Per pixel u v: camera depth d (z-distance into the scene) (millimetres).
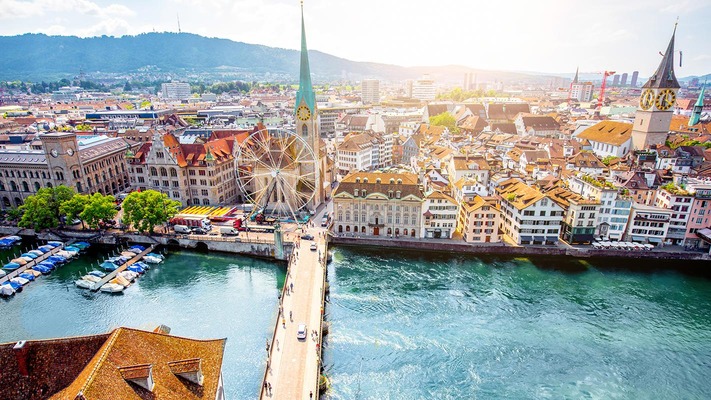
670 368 80750
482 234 128750
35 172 151000
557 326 92438
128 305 98812
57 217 138500
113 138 185625
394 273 114562
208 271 116938
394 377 77688
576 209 123562
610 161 179500
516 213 127938
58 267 117250
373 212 134375
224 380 75125
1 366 40219
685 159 159250
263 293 104625
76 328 90250
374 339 87500
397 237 135000
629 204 124812
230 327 90438
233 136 179500
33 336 87562
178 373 43094
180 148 158500
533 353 84188
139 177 162500
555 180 147125
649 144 184000
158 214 130500
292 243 123688
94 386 35688
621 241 128625
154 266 119562
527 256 124125
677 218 125812
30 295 102938
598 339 88500
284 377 72375
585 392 75000
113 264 115500
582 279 111688
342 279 111250
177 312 95938
